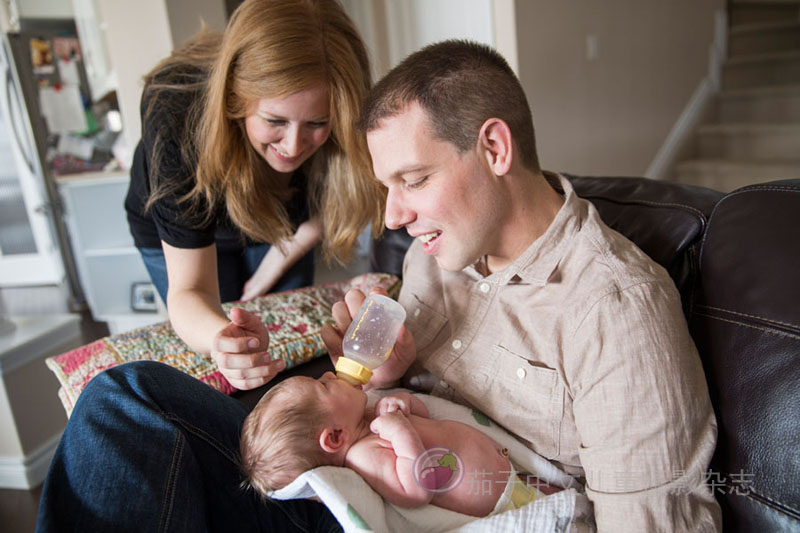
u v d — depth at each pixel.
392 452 0.94
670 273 1.00
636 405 0.79
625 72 3.71
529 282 0.97
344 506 0.84
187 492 0.85
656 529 0.77
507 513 0.85
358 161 1.29
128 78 3.15
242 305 1.46
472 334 1.08
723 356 0.86
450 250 0.92
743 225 0.91
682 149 4.15
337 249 1.60
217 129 1.20
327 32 1.16
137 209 1.68
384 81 0.90
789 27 4.18
